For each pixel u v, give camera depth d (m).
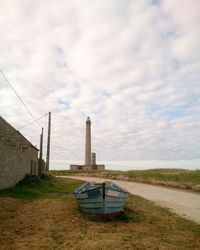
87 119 79.88
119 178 44.94
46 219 13.73
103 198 14.52
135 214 15.85
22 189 22.31
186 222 14.16
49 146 43.62
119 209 15.55
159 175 42.19
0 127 20.77
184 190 29.38
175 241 10.78
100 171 61.91
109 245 9.92
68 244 9.94
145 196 24.25
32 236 10.71
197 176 36.44
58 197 21.19
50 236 10.81
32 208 16.06
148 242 10.50
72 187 28.80
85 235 11.20
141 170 56.94
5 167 21.06
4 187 20.95
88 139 79.06
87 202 15.42
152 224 13.55
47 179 35.41
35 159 36.22
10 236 10.52
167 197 23.70
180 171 47.84
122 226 12.96
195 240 10.99
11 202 16.77
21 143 26.98
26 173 29.89
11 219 13.13
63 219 14.01
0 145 19.52
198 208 18.41
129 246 9.90
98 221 14.03
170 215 15.88
